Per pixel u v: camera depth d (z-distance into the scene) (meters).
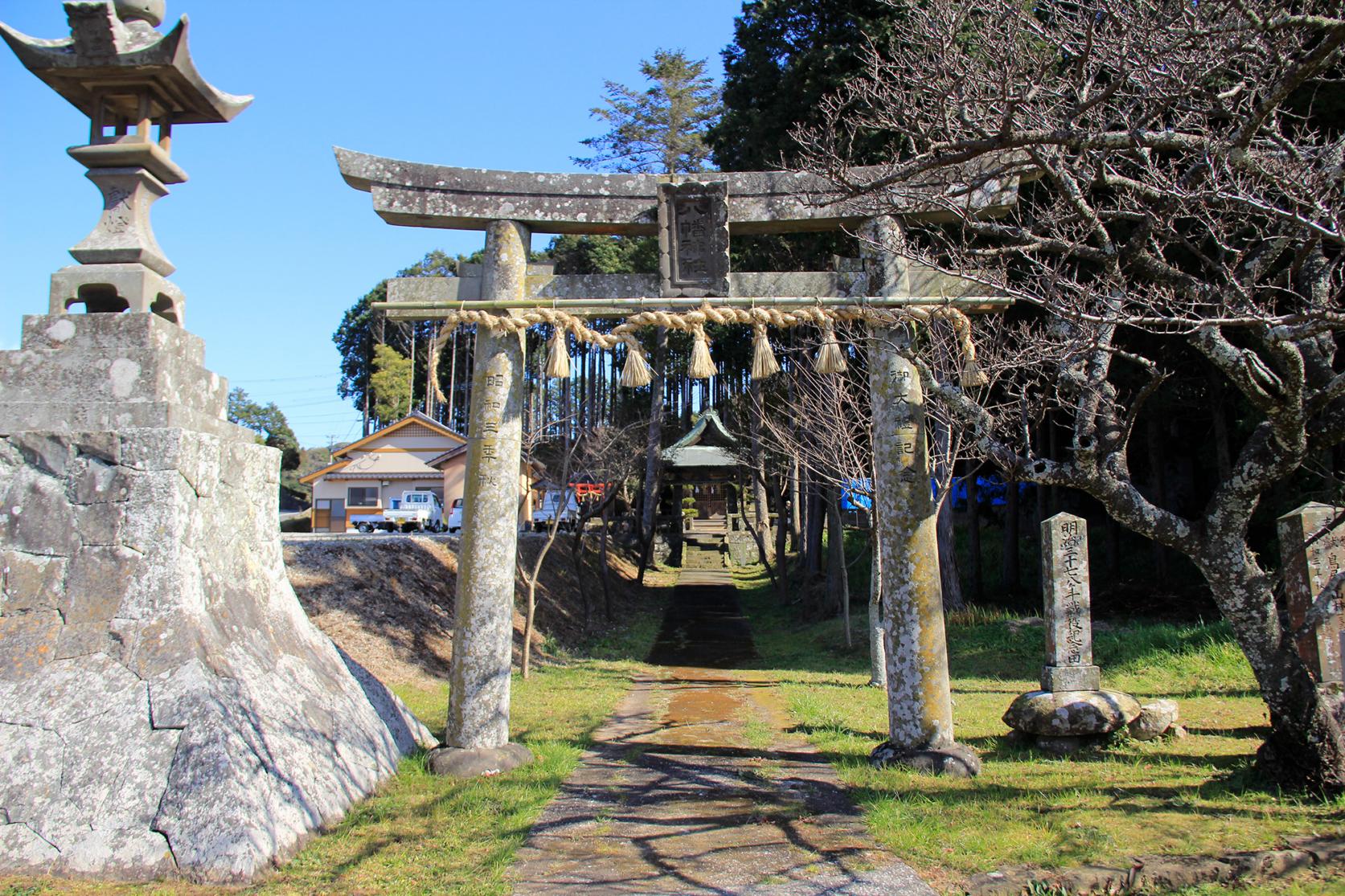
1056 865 4.96
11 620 5.56
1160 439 17.80
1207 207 7.38
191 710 5.23
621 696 12.66
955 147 6.44
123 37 6.23
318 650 7.28
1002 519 26.66
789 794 6.86
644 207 7.86
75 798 4.92
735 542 39.84
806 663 16.83
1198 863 4.84
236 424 7.01
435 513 34.59
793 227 8.02
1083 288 6.23
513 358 7.72
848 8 15.14
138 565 5.68
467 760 7.20
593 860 5.35
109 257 6.33
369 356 50.41
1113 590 19.12
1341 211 5.63
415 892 4.75
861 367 16.34
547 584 22.25
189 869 4.72
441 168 7.78
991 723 9.92
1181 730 8.59
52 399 6.07
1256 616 6.37
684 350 36.94
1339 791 6.04
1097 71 7.61
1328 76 10.58
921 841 5.51
